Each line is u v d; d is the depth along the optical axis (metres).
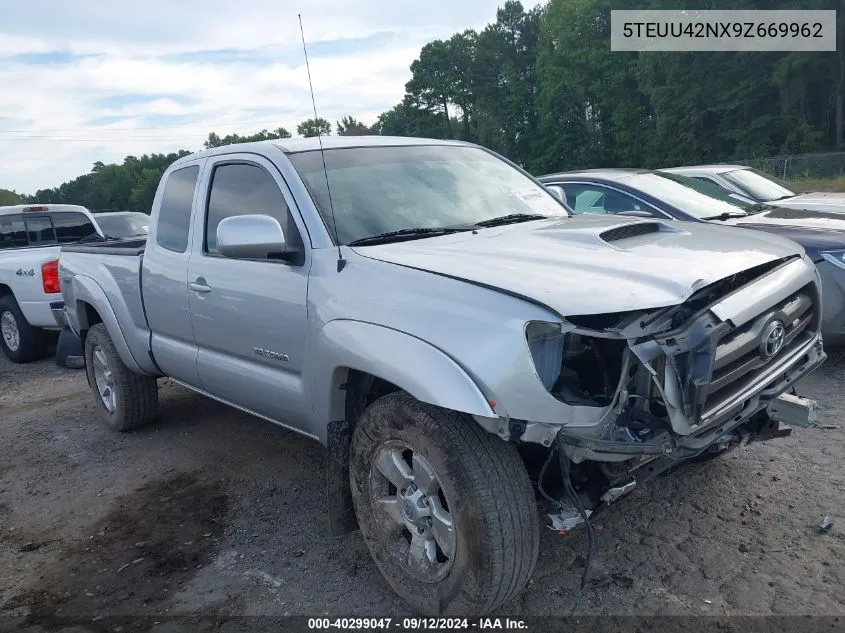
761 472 4.05
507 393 2.57
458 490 2.70
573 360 2.77
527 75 69.62
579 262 2.93
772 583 3.07
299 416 3.64
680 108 44.53
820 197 8.80
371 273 3.16
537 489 2.97
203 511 4.24
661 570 3.24
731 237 3.47
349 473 3.33
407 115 80.12
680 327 2.72
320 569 3.52
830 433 4.50
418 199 3.90
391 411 2.94
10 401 7.21
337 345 3.12
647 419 2.72
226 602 3.30
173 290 4.45
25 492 4.76
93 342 5.62
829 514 3.57
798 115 40.34
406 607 3.15
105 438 5.67
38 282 8.45
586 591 3.14
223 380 4.18
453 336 2.71
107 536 4.04
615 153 55.16
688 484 3.99
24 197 67.19
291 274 3.53
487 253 3.13
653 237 3.43
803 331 3.44
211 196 4.29
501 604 2.81
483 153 4.74
